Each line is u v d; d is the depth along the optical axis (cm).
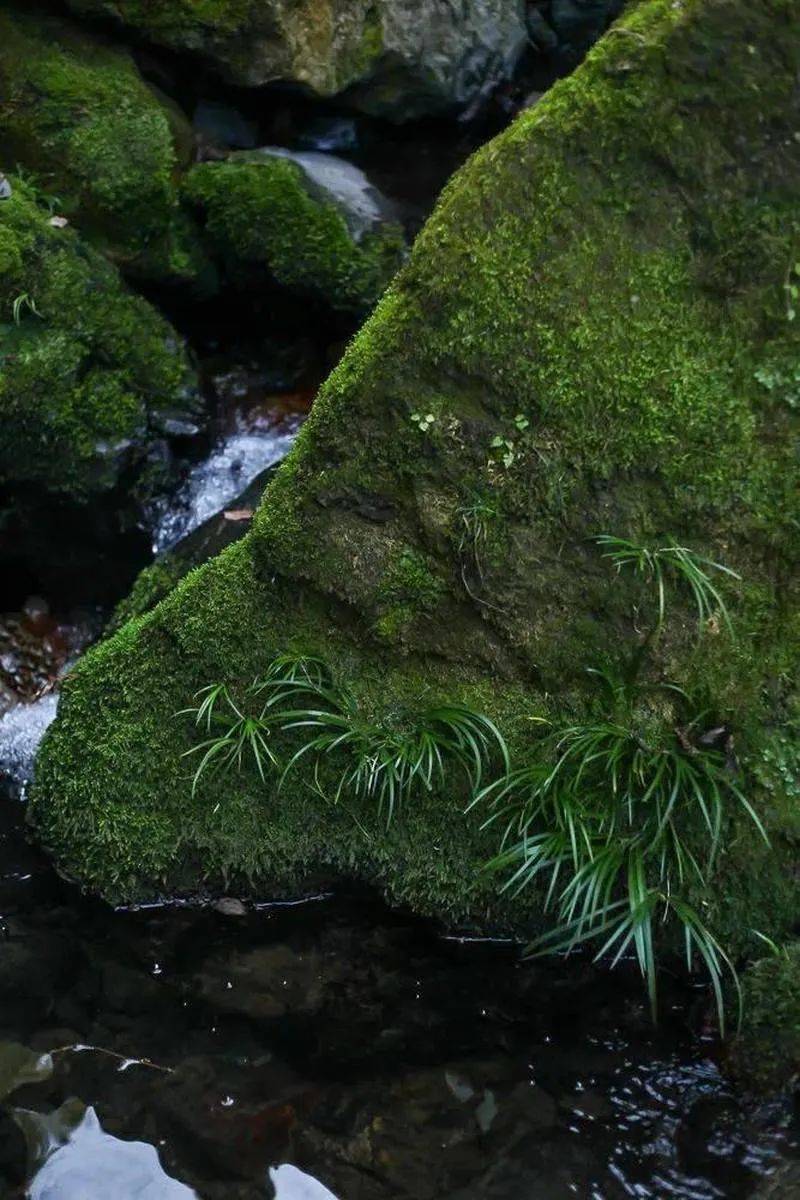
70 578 411
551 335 340
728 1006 340
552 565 346
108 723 360
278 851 357
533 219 338
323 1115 330
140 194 413
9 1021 340
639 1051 339
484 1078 335
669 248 337
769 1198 321
